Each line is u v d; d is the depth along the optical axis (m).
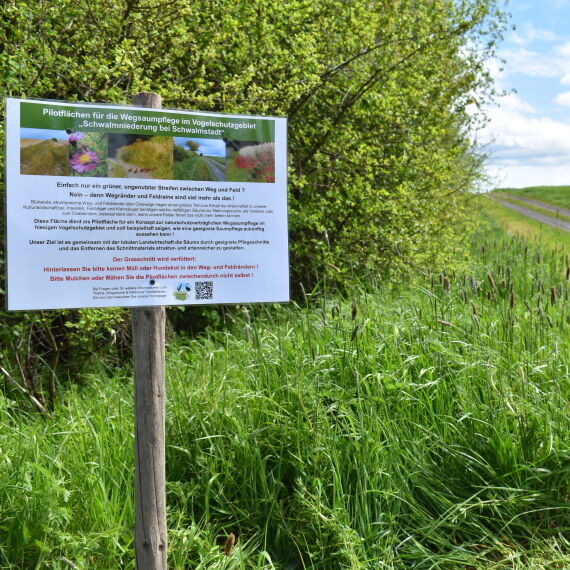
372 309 5.66
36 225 2.56
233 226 2.85
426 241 9.08
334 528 3.33
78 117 2.60
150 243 2.72
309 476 3.65
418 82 8.67
